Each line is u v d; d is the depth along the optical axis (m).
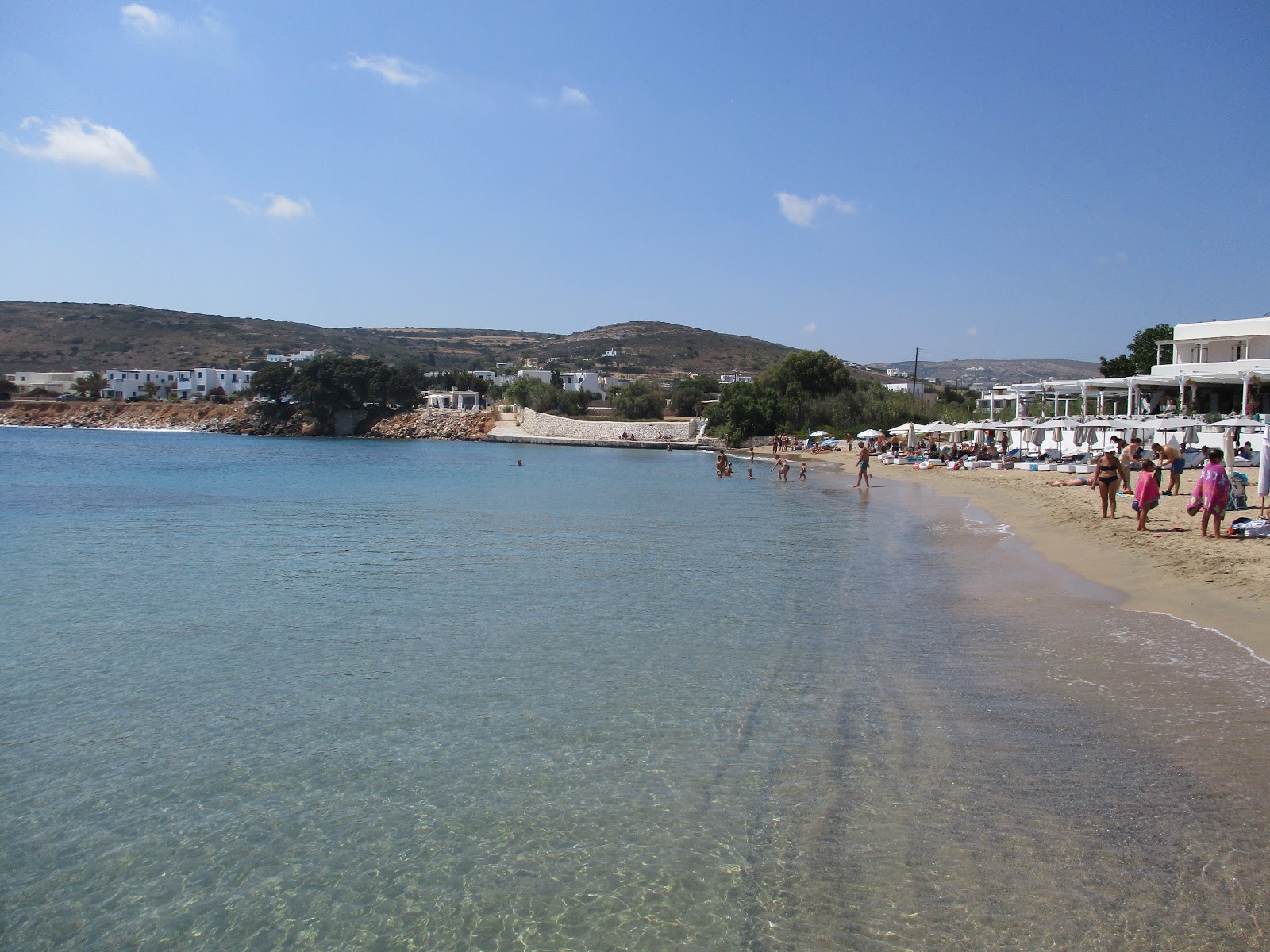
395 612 13.95
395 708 9.16
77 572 18.14
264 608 14.37
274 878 5.96
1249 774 6.86
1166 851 5.77
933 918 5.14
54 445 89.38
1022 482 39.38
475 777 7.36
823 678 9.88
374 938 5.29
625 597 15.05
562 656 11.10
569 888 5.70
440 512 31.73
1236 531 18.19
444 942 5.20
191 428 133.00
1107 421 41.28
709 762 7.52
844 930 5.07
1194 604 12.78
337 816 6.77
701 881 5.67
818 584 16.16
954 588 15.40
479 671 10.47
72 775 7.61
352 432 128.62
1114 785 6.75
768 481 49.66
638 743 8.01
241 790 7.26
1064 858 5.73
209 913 5.59
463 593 15.65
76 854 6.32
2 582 17.05
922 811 6.45
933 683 9.52
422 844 6.32
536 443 113.44
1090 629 11.70
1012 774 7.03
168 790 7.30
